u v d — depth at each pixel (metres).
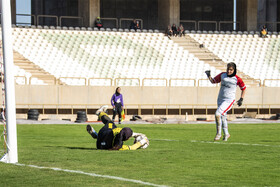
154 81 107.69
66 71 105.44
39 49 111.81
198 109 101.75
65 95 93.12
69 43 117.38
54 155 25.86
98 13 139.38
